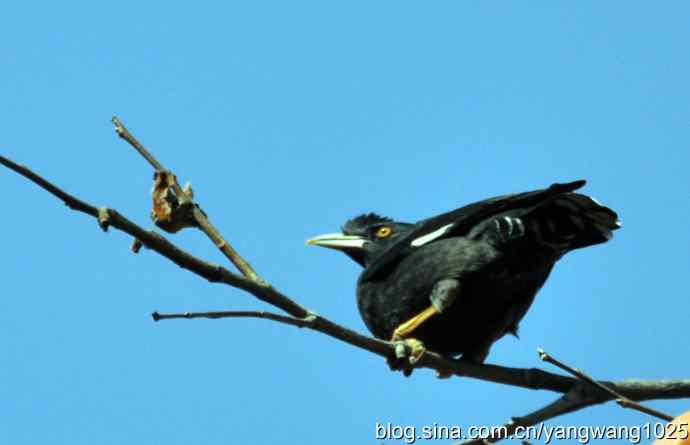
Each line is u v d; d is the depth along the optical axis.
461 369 11.40
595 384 9.38
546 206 13.13
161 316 8.19
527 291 13.99
